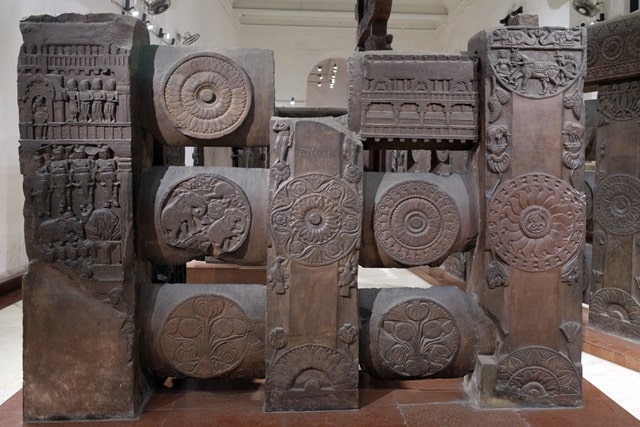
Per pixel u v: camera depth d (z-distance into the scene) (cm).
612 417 203
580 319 210
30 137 191
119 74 192
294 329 201
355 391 205
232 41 1292
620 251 339
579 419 201
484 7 988
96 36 191
